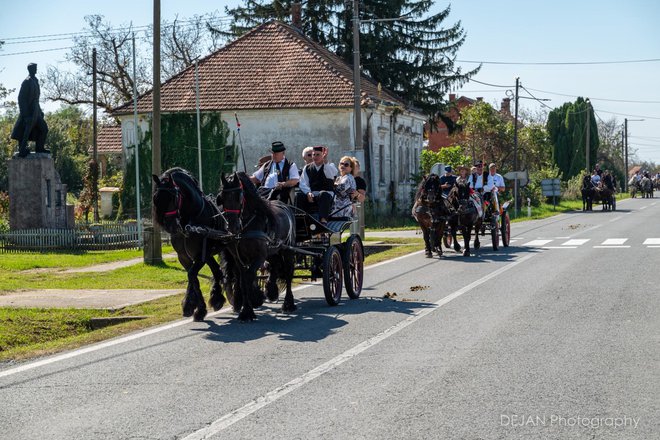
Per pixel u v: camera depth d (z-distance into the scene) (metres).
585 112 84.81
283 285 13.65
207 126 43.72
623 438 6.29
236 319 12.35
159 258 22.25
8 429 6.75
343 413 7.04
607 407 7.11
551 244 26.17
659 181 120.94
